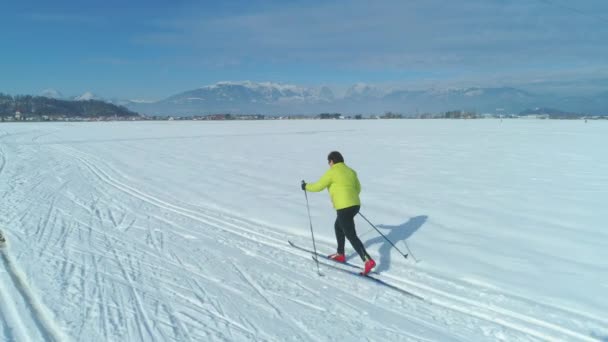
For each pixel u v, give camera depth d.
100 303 3.95
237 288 4.40
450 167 14.35
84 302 3.96
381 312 3.92
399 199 9.27
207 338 3.36
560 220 7.47
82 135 34.47
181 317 3.71
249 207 8.48
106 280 4.53
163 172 13.62
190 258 5.34
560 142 24.25
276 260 5.32
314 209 8.31
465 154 18.42
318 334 3.48
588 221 7.39
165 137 31.83
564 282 4.68
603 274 4.93
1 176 12.15
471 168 14.10
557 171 13.33
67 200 8.98
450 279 4.77
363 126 51.38
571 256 5.58
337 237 5.18
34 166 14.65
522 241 6.24
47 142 26.33
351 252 5.70
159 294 4.20
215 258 5.36
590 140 25.56
